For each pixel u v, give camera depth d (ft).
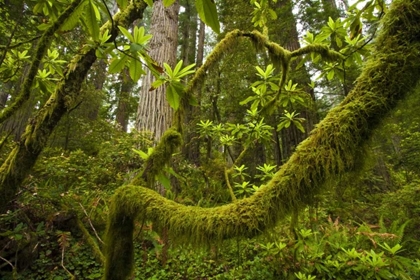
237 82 17.88
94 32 2.99
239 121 19.51
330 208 10.89
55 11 3.86
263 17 6.29
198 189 13.80
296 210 2.58
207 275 8.45
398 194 12.60
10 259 7.09
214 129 10.91
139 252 8.77
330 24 4.82
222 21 20.25
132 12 4.94
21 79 8.84
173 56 15.78
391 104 2.50
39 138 4.22
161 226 2.86
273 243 7.80
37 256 7.68
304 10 18.74
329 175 2.47
